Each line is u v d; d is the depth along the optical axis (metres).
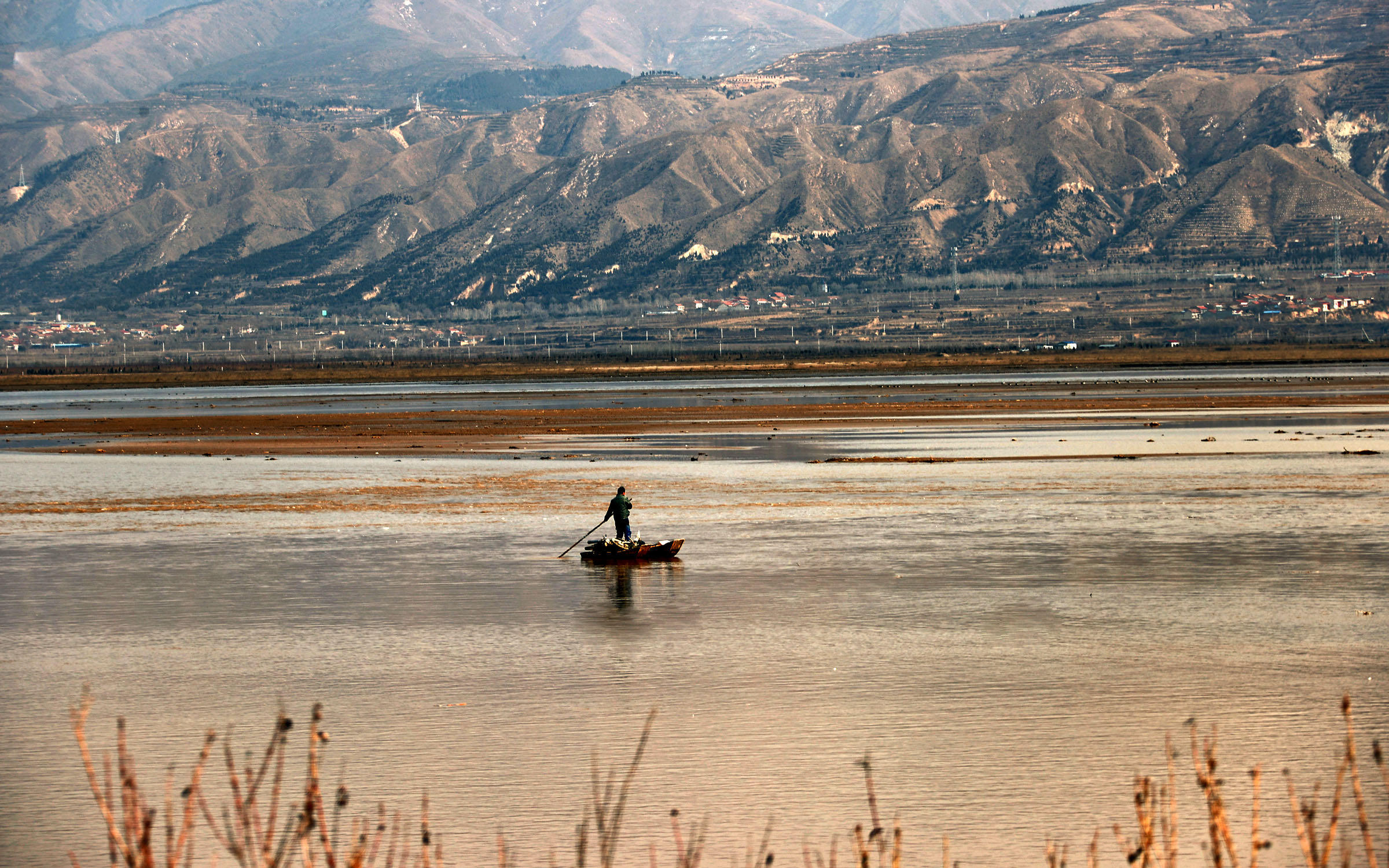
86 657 108.75
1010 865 60.62
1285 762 75.81
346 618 125.62
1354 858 61.09
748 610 127.31
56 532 195.00
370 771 76.12
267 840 36.69
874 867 60.25
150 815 35.22
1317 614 121.56
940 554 163.25
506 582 146.62
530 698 92.88
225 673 102.44
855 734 82.50
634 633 116.69
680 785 72.75
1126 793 70.56
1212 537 174.25
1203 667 100.69
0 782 75.12
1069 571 148.25
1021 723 84.69
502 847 42.88
